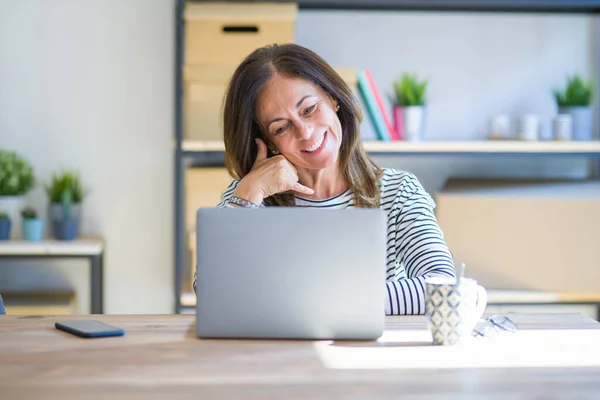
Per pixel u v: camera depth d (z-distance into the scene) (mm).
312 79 1931
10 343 1385
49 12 3361
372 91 3088
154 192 3424
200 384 1166
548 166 3461
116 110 3395
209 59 3057
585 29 3424
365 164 2055
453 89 3420
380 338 1433
